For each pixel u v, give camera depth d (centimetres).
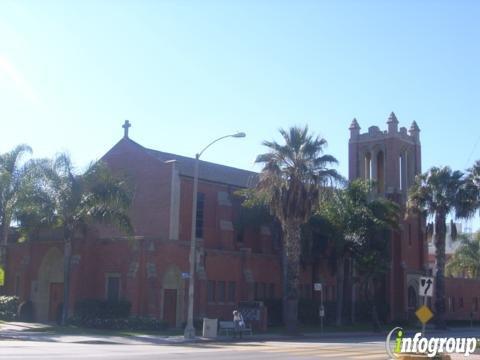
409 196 5641
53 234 4553
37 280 4553
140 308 4019
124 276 4131
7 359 1845
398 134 6388
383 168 6388
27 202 3866
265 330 4156
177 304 4197
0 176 4547
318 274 5459
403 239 6119
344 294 5556
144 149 4994
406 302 6022
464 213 5403
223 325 3544
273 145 4081
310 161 4034
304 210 3997
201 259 4347
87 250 4284
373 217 4888
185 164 5256
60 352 2180
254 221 5028
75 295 4162
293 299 4022
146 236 4503
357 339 3753
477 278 8075
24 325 3969
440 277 5506
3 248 4753
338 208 4891
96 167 3928
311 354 2362
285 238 4478
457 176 5475
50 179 3869
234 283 4656
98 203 3850
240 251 4744
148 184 4891
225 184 5216
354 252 4956
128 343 2944
